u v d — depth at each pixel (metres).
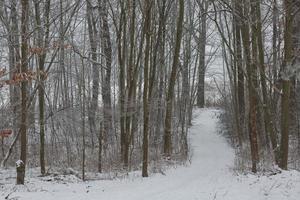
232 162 24.64
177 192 14.70
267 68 26.86
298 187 14.91
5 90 21.56
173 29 31.30
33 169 20.69
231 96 36.56
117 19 28.39
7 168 20.25
